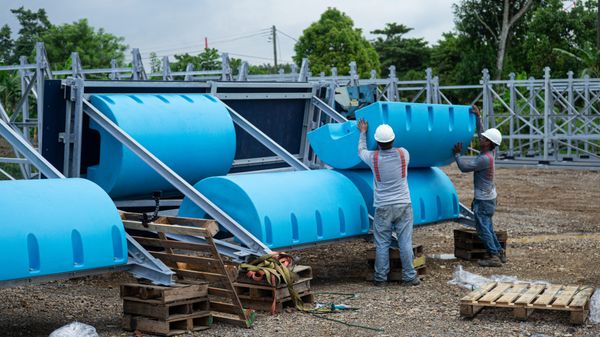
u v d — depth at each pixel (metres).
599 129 28.27
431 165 11.00
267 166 11.76
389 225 9.35
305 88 11.80
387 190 9.33
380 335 7.02
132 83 9.55
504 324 7.41
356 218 9.55
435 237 13.49
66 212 6.81
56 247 6.61
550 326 7.32
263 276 7.83
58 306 8.35
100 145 9.16
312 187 9.26
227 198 8.59
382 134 9.25
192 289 7.14
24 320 7.73
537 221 15.46
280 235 8.51
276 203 8.62
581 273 10.16
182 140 9.41
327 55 60.59
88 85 9.02
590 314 7.71
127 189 9.18
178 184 8.27
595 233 13.95
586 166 26.47
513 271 10.38
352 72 20.08
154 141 9.12
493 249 10.71
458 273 9.98
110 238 7.02
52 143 9.08
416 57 76.31
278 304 7.86
